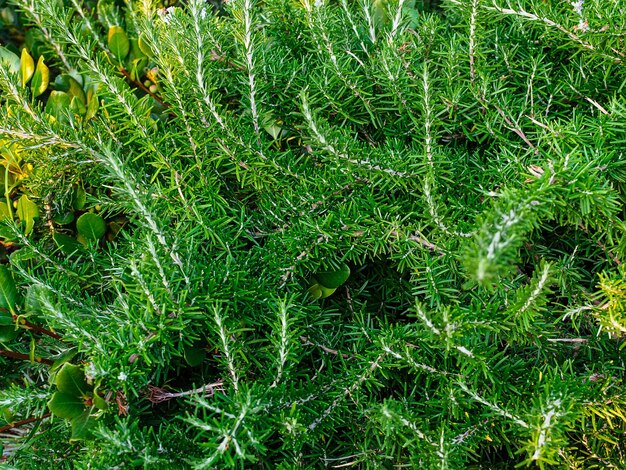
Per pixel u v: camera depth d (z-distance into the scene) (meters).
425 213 0.33
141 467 0.29
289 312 0.33
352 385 0.32
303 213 0.37
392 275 0.40
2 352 0.37
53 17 0.38
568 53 0.40
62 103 0.43
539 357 0.34
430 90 0.33
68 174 0.41
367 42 0.42
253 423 0.29
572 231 0.38
